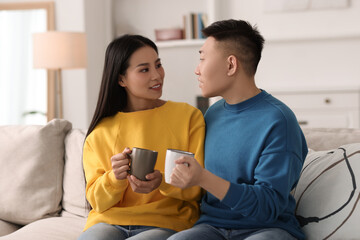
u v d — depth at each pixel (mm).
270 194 1286
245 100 1469
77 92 4797
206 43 1492
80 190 1873
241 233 1362
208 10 4973
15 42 4887
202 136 1589
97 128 1673
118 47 1624
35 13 4867
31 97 4867
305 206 1468
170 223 1519
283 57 4887
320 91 4602
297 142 1370
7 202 1884
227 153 1444
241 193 1265
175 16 5320
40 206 1874
